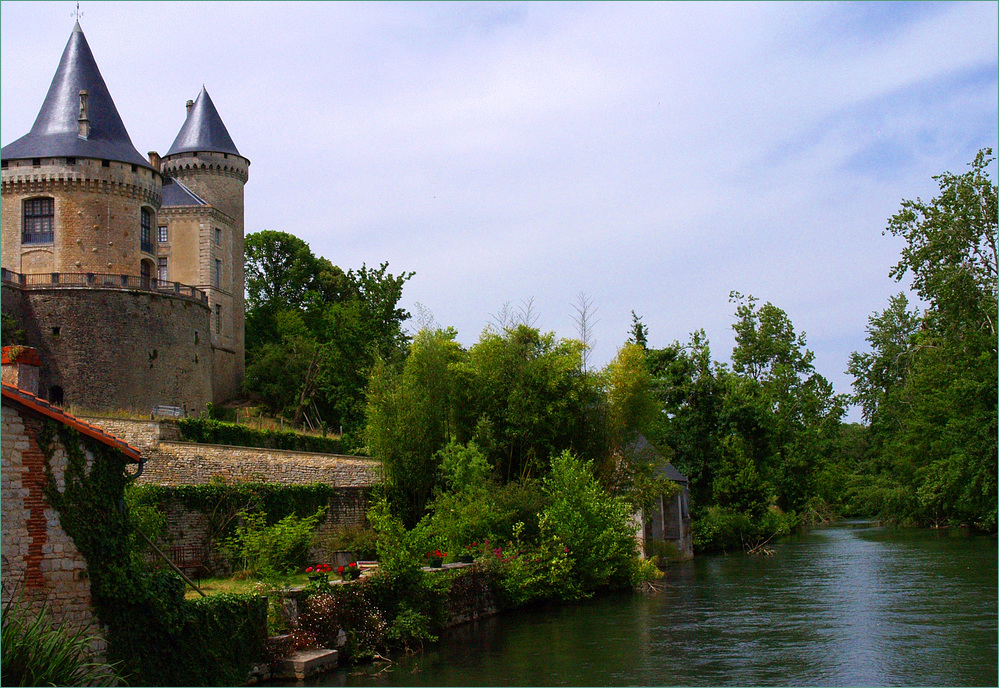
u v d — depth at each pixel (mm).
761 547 54844
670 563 48062
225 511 28906
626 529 35344
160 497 27062
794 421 82000
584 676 19688
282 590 20594
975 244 49656
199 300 56812
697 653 22109
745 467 60906
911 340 75438
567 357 37188
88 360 49719
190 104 71375
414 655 22078
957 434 55750
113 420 33594
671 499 51406
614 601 32312
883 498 76000
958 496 56281
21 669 12844
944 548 50531
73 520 15461
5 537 14578
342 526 33656
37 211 53000
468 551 29859
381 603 23141
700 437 62969
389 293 73688
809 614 27922
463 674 19859
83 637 15102
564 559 31719
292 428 59312
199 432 39531
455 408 36000
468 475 32750
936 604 29125
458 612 26750
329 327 69625
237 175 70250
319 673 19359
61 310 49688
